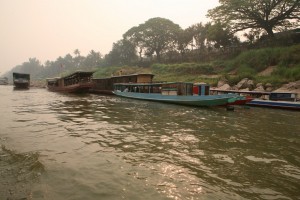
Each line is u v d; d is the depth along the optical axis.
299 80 30.22
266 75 37.12
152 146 10.22
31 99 31.55
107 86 43.66
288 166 8.30
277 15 48.94
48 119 16.22
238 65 47.03
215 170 7.81
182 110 21.88
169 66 63.56
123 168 7.75
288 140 11.62
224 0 50.16
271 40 49.84
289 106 23.19
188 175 7.36
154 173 7.43
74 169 7.55
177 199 5.96
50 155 8.78
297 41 45.81
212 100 22.77
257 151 9.86
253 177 7.36
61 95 39.22
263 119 17.67
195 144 10.66
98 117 17.34
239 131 13.45
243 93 28.92
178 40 74.38
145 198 5.95
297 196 6.30
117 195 6.05
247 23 52.59
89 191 6.20
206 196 6.16
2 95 38.41
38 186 6.37
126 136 11.80
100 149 9.66
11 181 6.61
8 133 11.99
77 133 12.25
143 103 27.72
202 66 53.09
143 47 93.62
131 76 36.53
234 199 6.08
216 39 57.28
